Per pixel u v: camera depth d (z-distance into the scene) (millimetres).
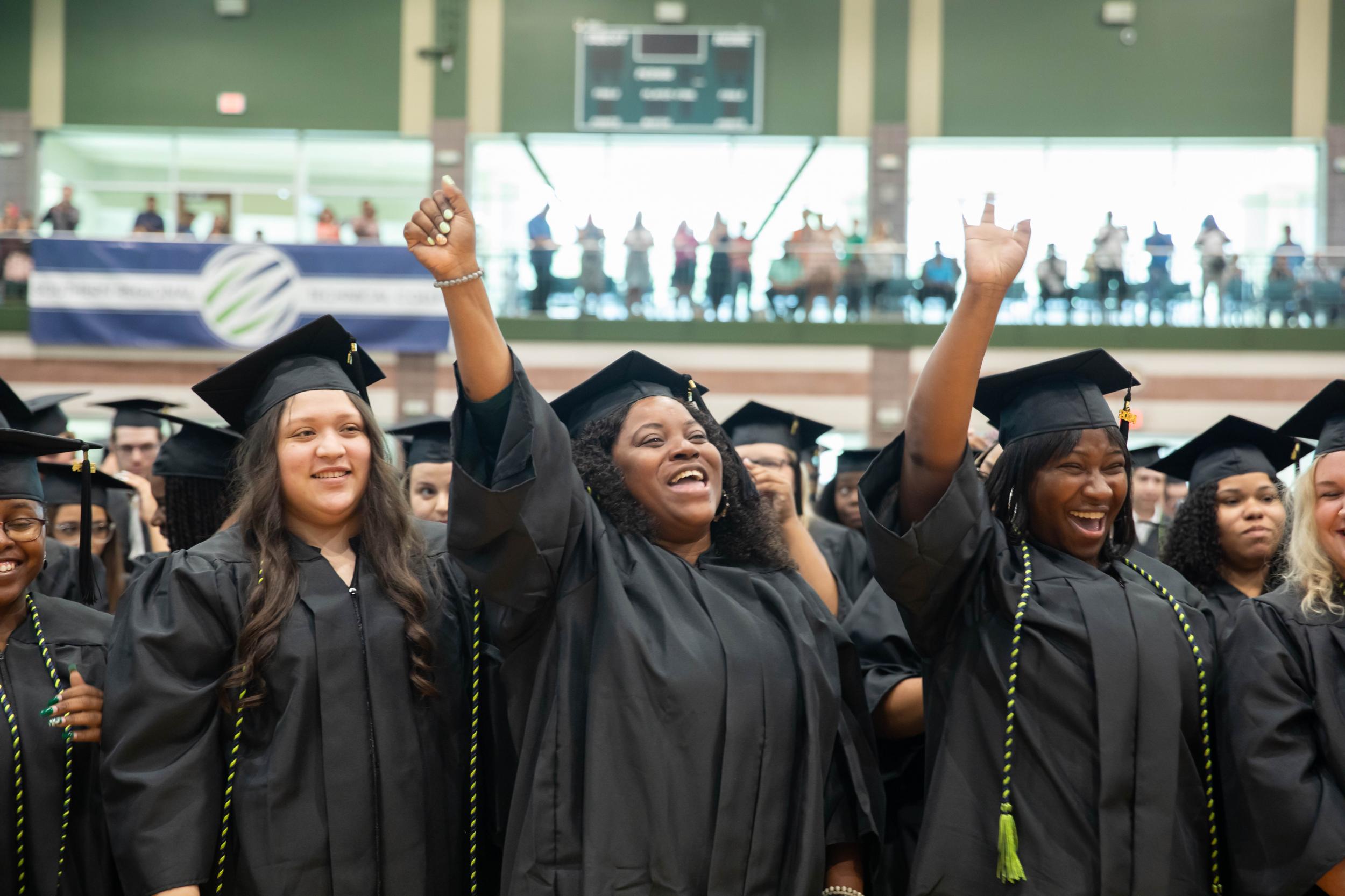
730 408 13297
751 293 13414
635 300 13352
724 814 2432
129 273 13195
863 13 15219
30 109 15086
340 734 2504
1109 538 2783
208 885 2477
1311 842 2447
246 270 13180
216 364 13258
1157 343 12961
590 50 15195
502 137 15242
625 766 2441
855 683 2818
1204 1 15031
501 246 14031
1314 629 2660
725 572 2746
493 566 2465
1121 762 2441
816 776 2508
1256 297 13031
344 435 2670
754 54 15141
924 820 2555
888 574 2521
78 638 2783
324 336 2766
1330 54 14945
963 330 2389
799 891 2441
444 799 2625
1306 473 2822
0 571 2660
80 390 13258
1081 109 15078
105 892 2646
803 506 4445
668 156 15305
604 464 2785
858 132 15102
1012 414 2754
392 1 15266
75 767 2652
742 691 2518
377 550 2676
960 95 15133
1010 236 2428
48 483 4082
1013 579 2604
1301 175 15000
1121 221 13227
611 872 2375
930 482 2521
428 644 2619
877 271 13391
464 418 2496
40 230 13828
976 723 2564
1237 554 3537
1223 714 2643
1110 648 2496
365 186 15281
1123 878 2396
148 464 5328
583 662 2553
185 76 15195
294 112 15203
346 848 2459
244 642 2492
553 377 13273
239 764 2496
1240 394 12930
